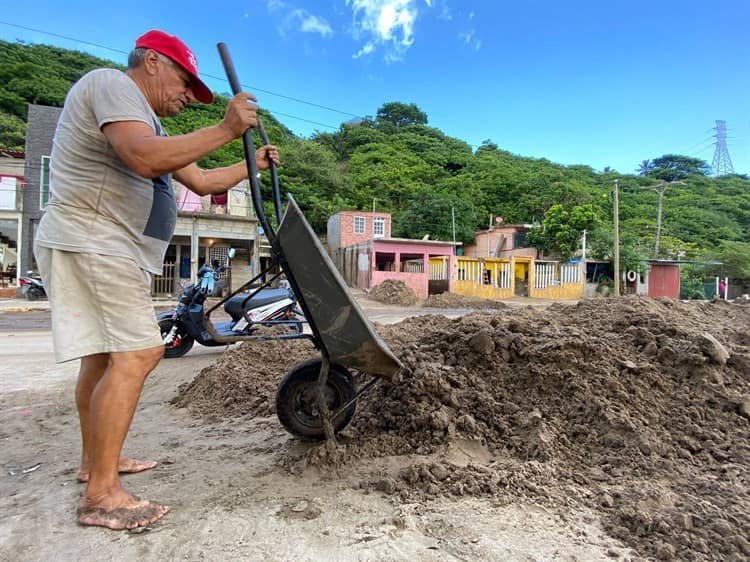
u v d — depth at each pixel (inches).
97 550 56.5
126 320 65.2
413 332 178.2
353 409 89.2
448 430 87.4
